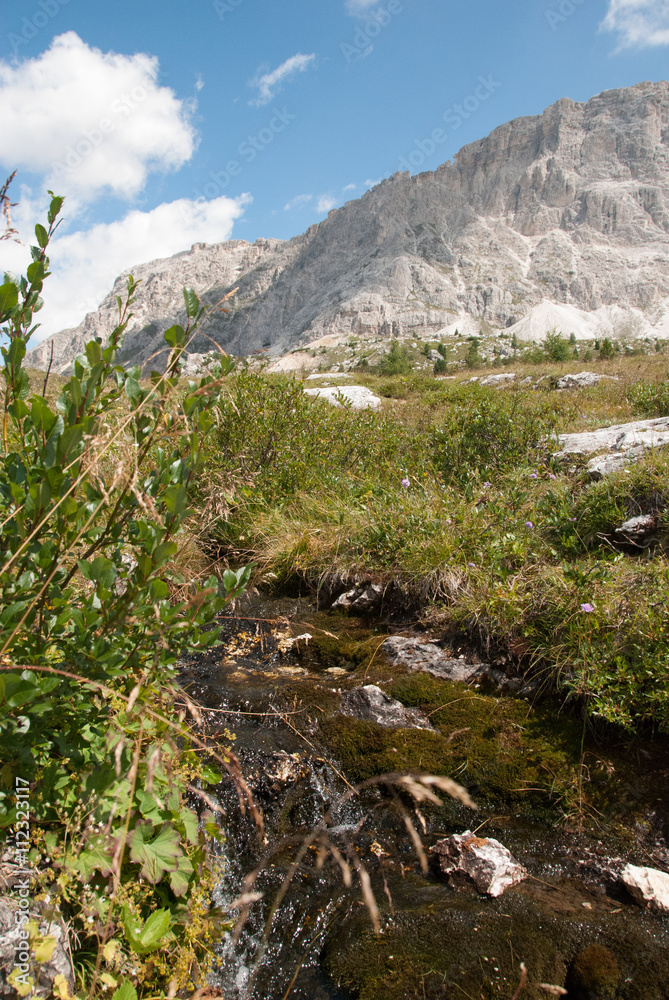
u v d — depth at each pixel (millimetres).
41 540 1707
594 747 2762
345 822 2551
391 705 3148
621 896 2143
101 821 1648
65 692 1630
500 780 2648
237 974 1932
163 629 1774
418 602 4188
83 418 1616
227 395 6250
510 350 126750
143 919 1684
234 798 2541
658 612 3006
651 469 4355
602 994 1788
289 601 4676
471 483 5316
